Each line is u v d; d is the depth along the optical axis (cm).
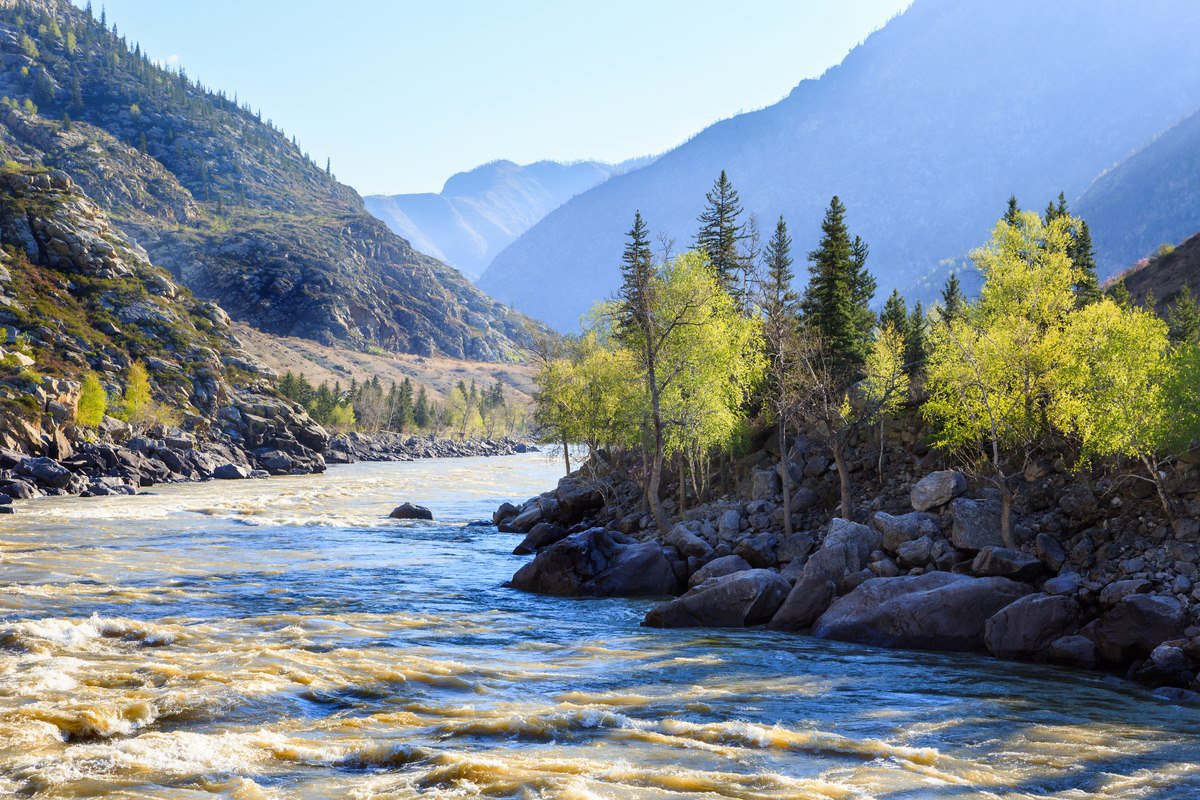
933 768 1462
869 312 7656
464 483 11625
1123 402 2958
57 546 4450
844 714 1822
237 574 3778
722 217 7588
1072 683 2148
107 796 1250
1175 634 2208
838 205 6034
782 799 1284
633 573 3578
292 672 2006
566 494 5697
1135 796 1352
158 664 2033
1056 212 6931
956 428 3534
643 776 1371
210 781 1322
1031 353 3434
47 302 14950
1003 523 3066
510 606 3241
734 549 3797
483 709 1781
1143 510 2962
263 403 16525
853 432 4591
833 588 2898
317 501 8256
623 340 5459
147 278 18125
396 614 2969
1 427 9631
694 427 4538
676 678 2127
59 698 1714
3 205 16262
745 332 4853
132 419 13262
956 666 2322
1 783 1288
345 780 1345
